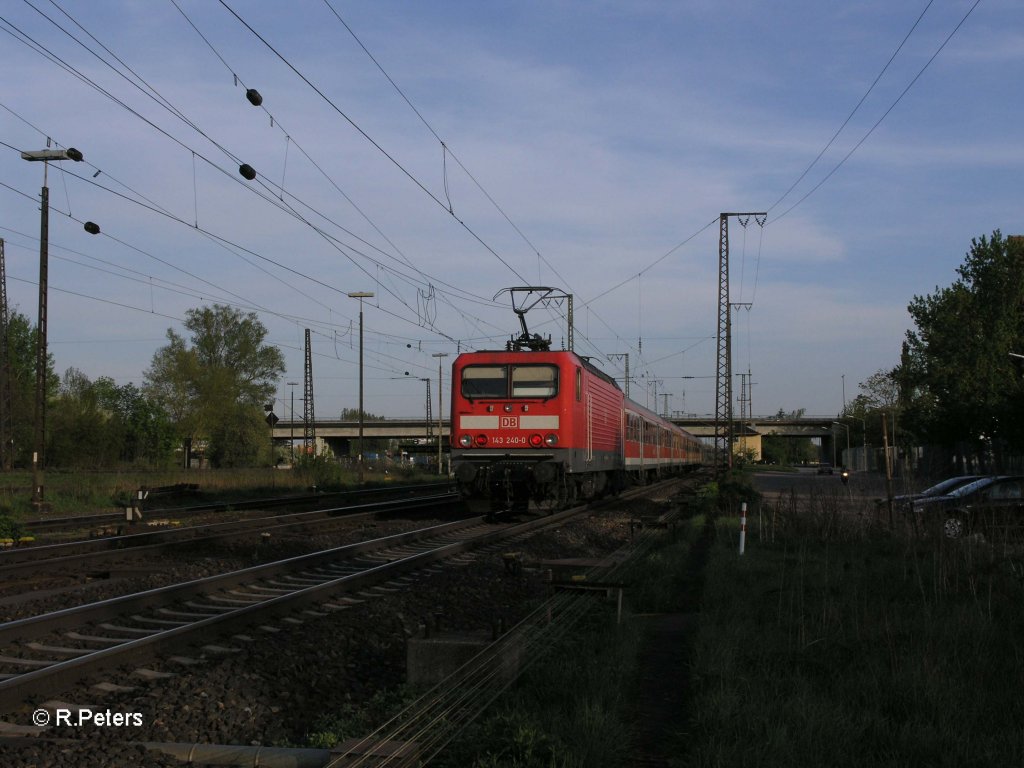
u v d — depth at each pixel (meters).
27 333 66.88
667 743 6.06
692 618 10.28
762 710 6.16
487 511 22.59
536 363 21.69
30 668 7.65
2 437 50.84
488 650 7.23
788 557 14.71
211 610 10.29
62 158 26.94
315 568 13.68
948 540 12.99
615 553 14.54
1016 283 38.25
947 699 6.43
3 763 5.45
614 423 29.50
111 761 5.50
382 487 44.41
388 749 5.40
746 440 114.00
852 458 71.94
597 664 7.42
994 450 36.69
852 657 7.80
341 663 7.97
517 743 5.37
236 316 77.62
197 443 71.50
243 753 5.62
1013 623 8.93
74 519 22.48
